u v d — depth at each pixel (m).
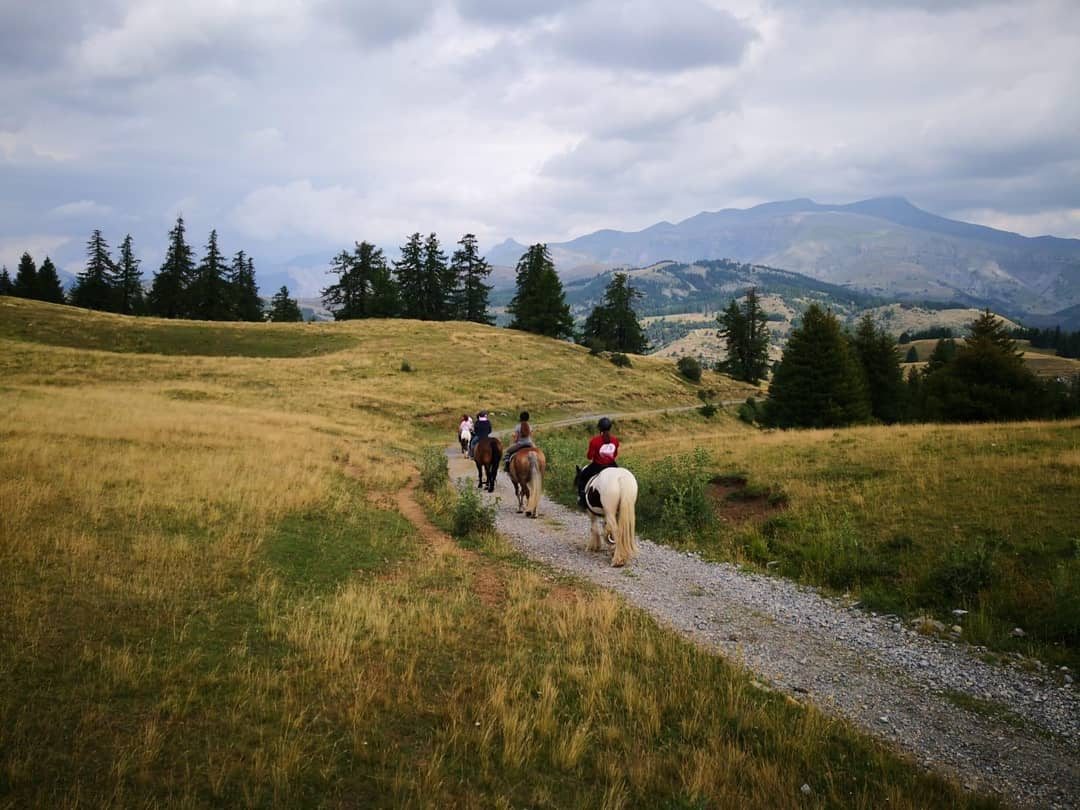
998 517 11.91
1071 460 14.32
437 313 95.94
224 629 7.18
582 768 5.18
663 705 6.37
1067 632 8.18
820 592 10.65
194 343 64.62
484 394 56.75
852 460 18.02
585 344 98.06
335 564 10.44
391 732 5.43
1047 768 5.72
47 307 68.31
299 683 6.09
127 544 9.77
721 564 12.40
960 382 33.97
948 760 5.82
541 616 8.85
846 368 43.03
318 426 32.44
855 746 5.86
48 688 5.43
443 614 8.43
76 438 18.12
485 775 4.91
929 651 8.23
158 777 4.45
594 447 13.10
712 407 65.12
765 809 4.79
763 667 7.69
